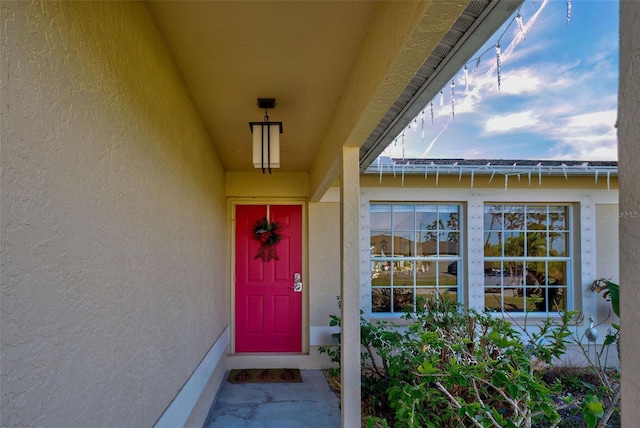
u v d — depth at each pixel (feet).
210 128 10.52
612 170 14.98
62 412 3.18
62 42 3.23
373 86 5.39
